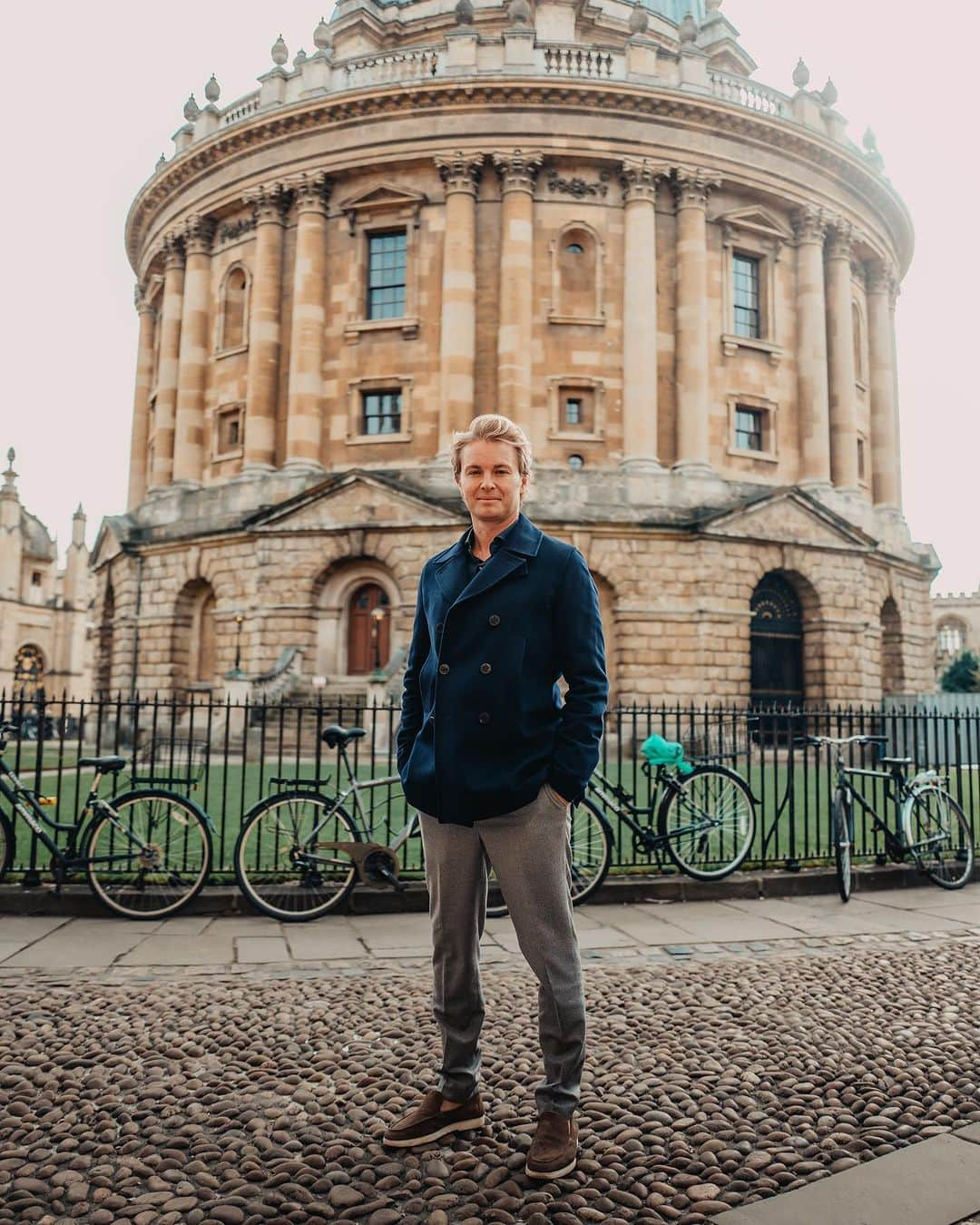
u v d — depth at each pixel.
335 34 42.22
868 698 32.66
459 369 31.05
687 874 9.80
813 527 31.59
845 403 35.12
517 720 3.97
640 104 31.75
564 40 39.47
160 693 33.97
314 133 33.16
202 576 33.44
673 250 32.72
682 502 30.69
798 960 7.26
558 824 4.03
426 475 30.78
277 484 31.91
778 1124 4.24
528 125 31.64
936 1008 6.04
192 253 36.31
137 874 9.02
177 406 36.53
